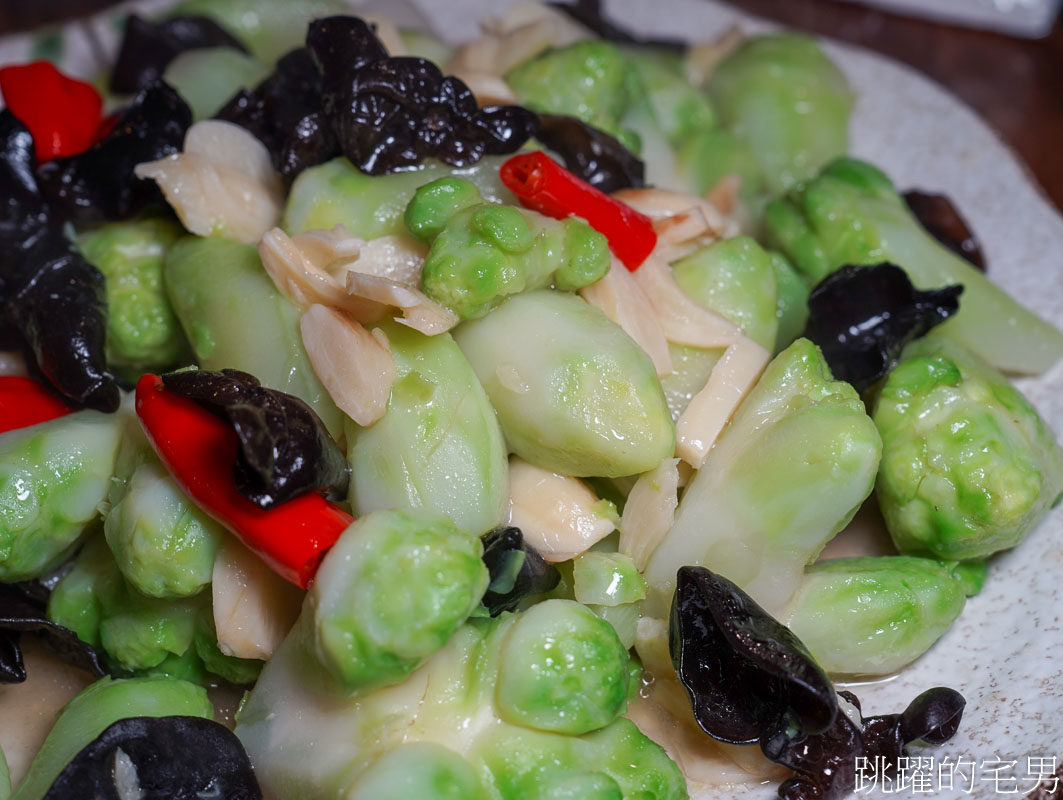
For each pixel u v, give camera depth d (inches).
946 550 10.3
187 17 13.8
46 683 10.1
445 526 8.5
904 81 15.1
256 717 8.9
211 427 8.7
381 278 9.1
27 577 9.8
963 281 11.8
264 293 9.6
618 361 9.2
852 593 9.6
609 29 14.3
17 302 10.5
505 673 8.6
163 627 9.5
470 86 11.4
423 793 8.1
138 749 8.4
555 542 9.4
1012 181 13.8
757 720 8.9
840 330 10.9
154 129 11.1
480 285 9.2
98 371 10.1
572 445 9.2
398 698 8.6
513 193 10.3
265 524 8.5
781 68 14.2
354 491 9.1
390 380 9.1
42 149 11.8
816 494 9.2
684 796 8.8
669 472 9.4
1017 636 10.0
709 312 10.2
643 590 9.4
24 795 8.8
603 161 11.1
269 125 11.3
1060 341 11.9
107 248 10.9
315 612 8.3
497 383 9.3
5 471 9.5
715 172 13.2
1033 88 18.8
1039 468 10.3
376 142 10.2
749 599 9.1
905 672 10.1
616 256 10.2
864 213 11.9
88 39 15.5
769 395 9.7
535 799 8.3
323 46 10.6
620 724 8.9
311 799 8.6
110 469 9.8
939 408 10.3
